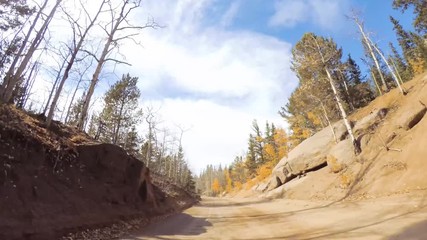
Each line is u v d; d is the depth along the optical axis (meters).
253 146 88.75
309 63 32.47
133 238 11.92
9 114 13.24
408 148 20.62
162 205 23.56
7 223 8.60
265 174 68.94
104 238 11.43
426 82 27.02
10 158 10.85
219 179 150.38
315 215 16.38
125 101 41.12
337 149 31.64
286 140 66.94
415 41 44.47
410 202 14.12
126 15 19.72
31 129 13.75
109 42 19.47
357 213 14.51
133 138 50.69
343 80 44.94
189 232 13.95
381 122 28.89
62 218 10.88
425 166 17.52
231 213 23.77
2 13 21.67
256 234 12.48
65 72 17.11
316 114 45.53
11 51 24.25
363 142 28.45
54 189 11.91
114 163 17.06
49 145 13.49
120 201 16.00
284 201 30.94
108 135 45.06
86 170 15.20
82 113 19.30
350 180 24.77
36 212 9.99
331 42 32.94
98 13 18.67
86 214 12.38
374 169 22.58
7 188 9.71
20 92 23.78
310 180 33.28
